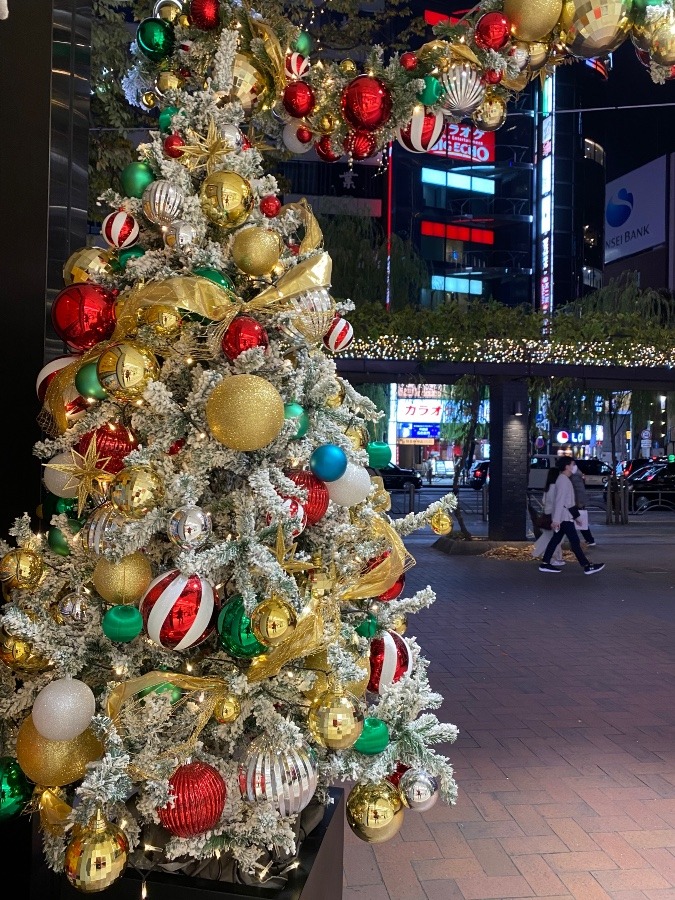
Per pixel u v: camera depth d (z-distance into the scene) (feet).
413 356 37.42
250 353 5.32
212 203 5.89
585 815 11.99
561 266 146.82
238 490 5.92
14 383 7.03
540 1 5.83
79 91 7.73
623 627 25.16
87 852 5.14
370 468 7.60
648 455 126.72
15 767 6.28
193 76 7.09
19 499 7.04
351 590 6.39
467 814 12.02
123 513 5.20
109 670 5.99
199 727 5.51
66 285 6.87
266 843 5.93
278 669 5.59
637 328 38.93
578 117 147.23
